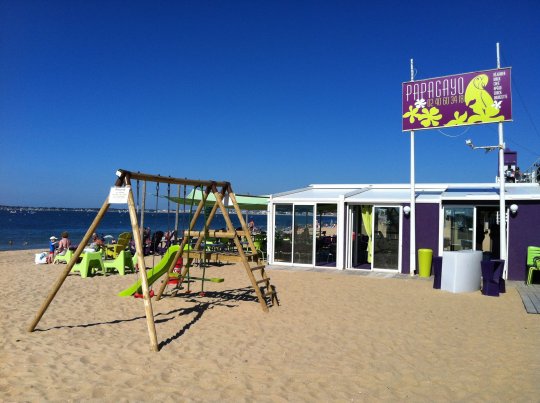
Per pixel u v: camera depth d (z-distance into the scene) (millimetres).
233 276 13602
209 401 4566
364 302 9797
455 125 14039
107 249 18375
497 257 14328
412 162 14711
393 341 6812
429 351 6359
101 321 7750
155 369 5430
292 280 12953
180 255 9672
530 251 13062
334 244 17297
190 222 9586
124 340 6629
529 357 6129
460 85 14039
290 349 6348
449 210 14648
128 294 10070
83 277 13203
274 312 8641
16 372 5188
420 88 14609
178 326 7488
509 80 13422
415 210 14852
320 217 16719
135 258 14789
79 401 4461
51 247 17781
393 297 10469
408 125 14742
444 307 9430
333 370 5539
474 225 14305
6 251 26953
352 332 7277
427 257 14016
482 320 8289
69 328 7223
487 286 10914
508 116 13359
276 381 5145
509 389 5016
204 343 6559
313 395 4785
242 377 5246
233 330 7297
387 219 15258
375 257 15328
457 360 5984
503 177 13367
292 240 16500
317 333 7188
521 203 13773
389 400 4695
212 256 9422
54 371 5258
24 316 7965
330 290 11297
